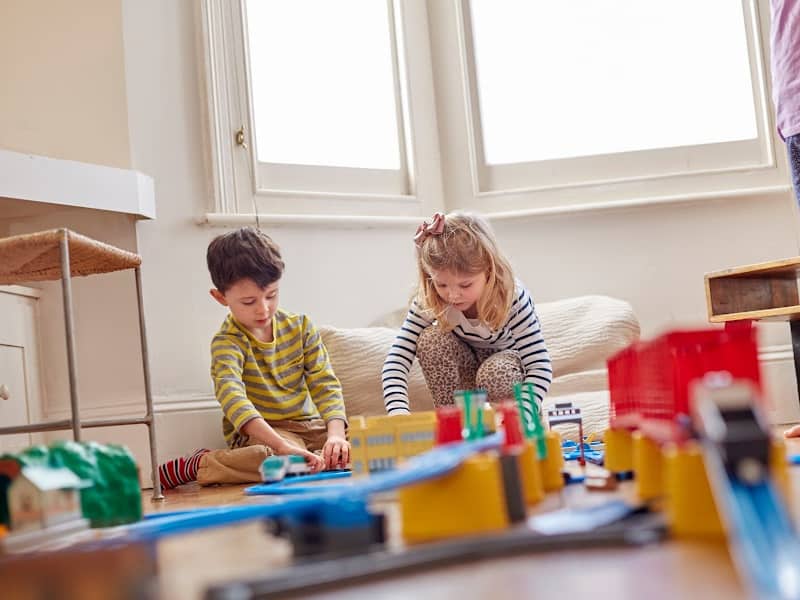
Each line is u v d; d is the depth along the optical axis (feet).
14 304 7.17
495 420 3.52
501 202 9.39
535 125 9.62
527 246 9.27
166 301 7.75
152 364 7.63
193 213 7.98
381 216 8.83
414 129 9.32
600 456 4.81
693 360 2.40
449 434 3.06
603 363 8.21
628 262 9.27
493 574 1.82
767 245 9.31
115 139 7.74
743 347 2.40
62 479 2.89
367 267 8.72
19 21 7.89
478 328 6.82
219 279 6.82
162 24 8.02
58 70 7.84
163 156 7.90
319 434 7.13
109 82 7.79
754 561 1.45
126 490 3.18
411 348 6.97
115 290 7.63
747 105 9.62
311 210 8.60
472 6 9.58
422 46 9.45
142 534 2.85
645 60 9.61
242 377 7.08
